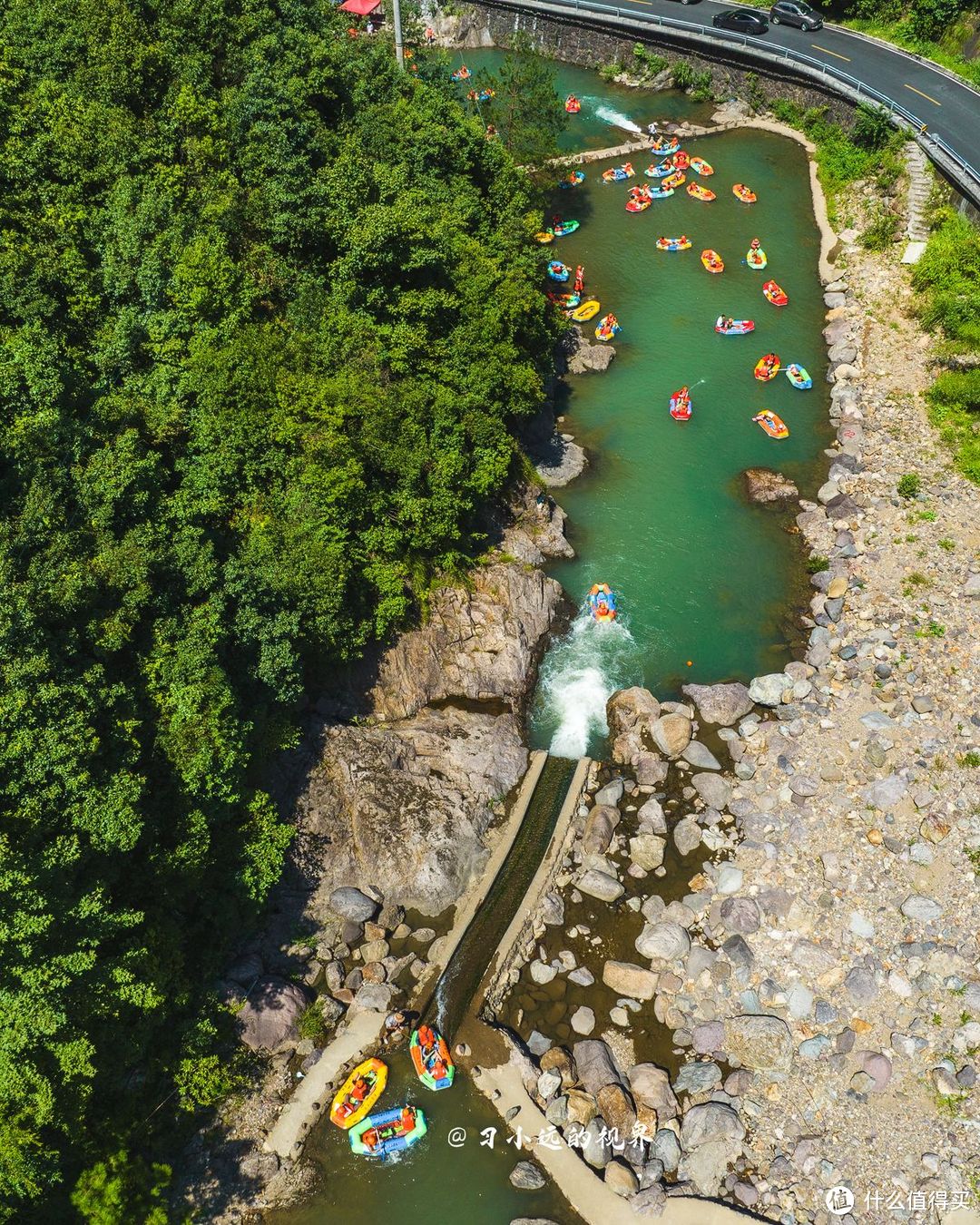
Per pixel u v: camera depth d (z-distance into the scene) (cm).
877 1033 3781
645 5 10019
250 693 4059
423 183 5856
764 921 4131
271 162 4878
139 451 3894
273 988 3844
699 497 6062
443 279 5362
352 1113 3562
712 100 9600
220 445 4244
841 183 8238
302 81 5284
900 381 6562
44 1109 2692
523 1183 3444
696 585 5588
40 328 3959
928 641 5094
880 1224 3338
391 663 4772
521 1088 3672
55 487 3584
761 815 4478
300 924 4103
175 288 4384
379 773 4406
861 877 4209
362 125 5684
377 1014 3862
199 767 3519
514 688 4997
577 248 8000
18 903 2834
